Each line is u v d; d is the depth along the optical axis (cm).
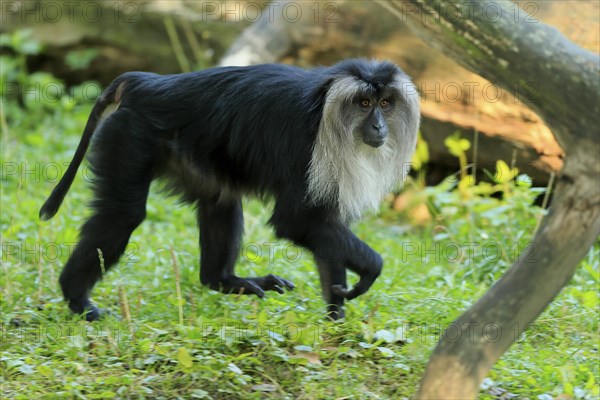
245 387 772
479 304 638
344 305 944
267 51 1534
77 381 764
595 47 1277
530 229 1184
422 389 649
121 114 951
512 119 1340
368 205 939
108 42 1866
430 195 1317
